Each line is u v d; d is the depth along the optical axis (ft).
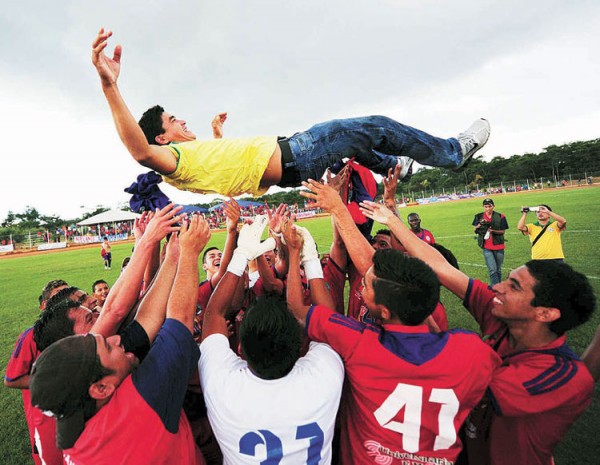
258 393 4.42
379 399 4.61
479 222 23.93
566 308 4.85
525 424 5.09
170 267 5.71
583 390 4.69
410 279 4.67
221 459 6.82
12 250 117.08
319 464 4.49
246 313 4.73
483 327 6.08
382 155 8.21
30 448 10.53
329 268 8.10
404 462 4.62
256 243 6.19
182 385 4.43
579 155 227.81
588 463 8.01
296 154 6.43
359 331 4.81
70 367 3.84
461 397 4.47
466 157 8.26
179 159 5.95
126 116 5.06
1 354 18.22
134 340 5.04
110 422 3.95
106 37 4.56
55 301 8.75
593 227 39.86
